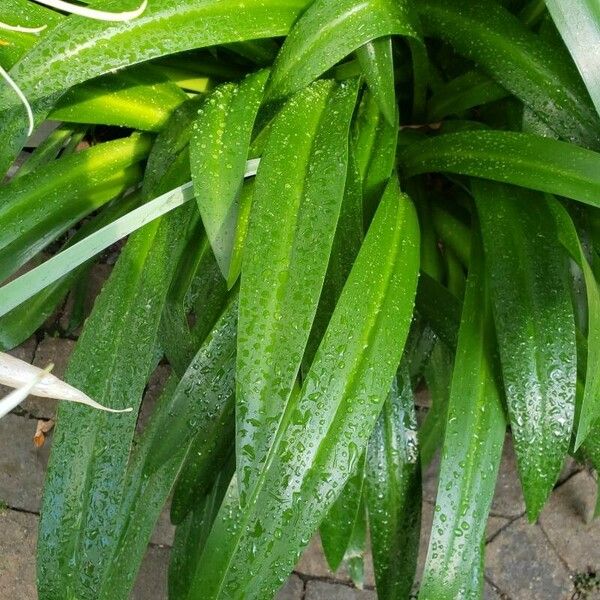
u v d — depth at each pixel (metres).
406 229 0.64
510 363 0.62
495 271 0.65
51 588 0.64
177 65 0.82
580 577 1.05
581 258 0.61
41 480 1.05
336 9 0.64
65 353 1.08
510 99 0.80
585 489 1.08
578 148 0.62
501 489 1.08
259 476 0.54
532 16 0.77
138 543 0.72
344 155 0.60
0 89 0.56
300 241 0.57
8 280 1.06
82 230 0.81
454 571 0.66
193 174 0.59
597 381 0.58
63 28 0.56
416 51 0.74
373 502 0.74
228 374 0.67
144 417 1.05
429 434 0.96
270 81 0.66
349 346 0.58
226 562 0.61
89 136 1.04
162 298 0.65
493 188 0.69
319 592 1.04
